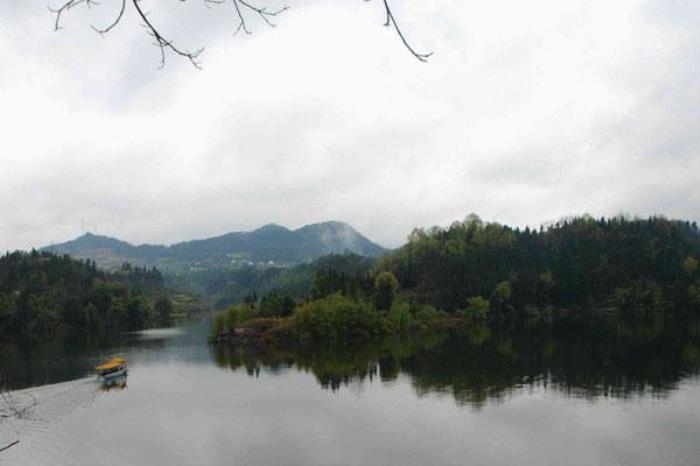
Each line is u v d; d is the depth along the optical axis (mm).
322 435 57438
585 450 50719
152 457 52500
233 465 49844
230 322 149000
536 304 191000
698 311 178000
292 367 100688
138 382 88812
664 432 54938
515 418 60812
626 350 104312
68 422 64438
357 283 179750
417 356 107125
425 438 55188
